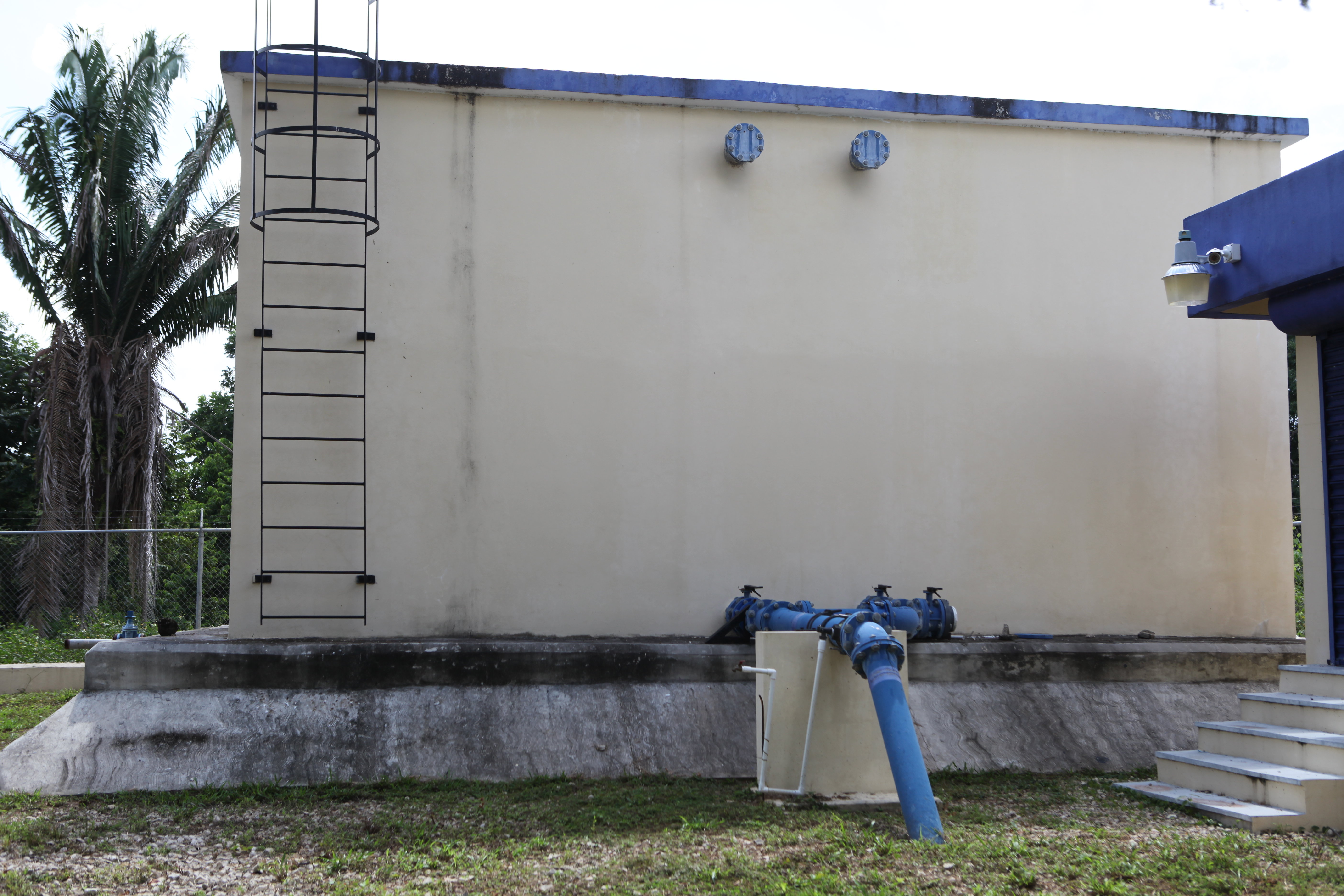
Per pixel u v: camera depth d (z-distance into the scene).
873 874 4.96
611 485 9.05
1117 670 9.05
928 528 9.54
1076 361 9.96
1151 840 5.72
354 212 8.10
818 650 6.93
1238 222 7.94
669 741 7.93
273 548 8.45
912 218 9.81
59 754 7.03
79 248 20.06
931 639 9.00
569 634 8.85
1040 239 10.02
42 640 17.08
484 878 5.02
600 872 5.07
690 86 9.36
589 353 9.13
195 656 7.83
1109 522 9.84
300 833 5.89
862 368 9.59
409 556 8.66
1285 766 6.70
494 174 9.13
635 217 9.34
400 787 7.07
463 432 8.86
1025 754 8.14
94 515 20.59
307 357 8.66
